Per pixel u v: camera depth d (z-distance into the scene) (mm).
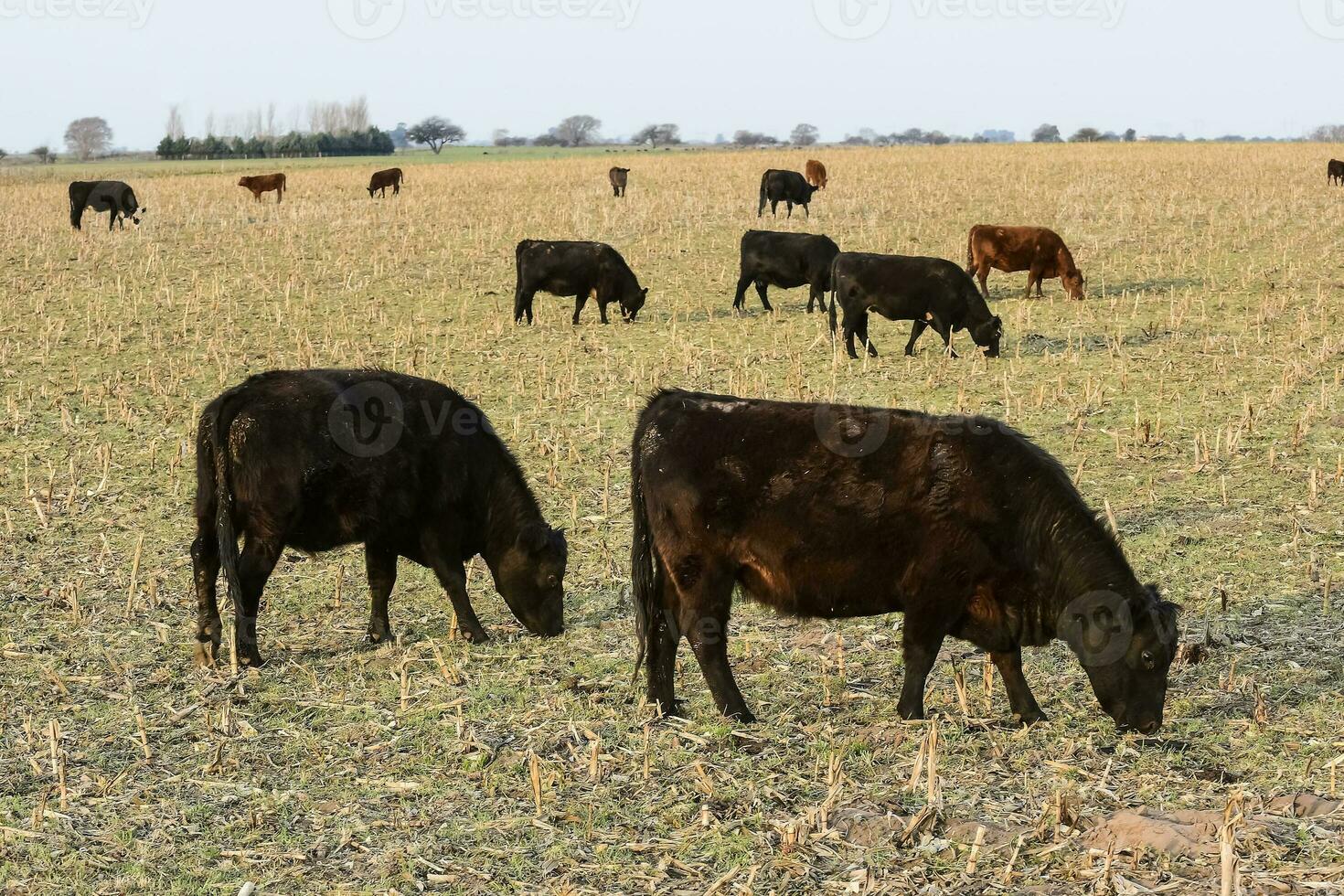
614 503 11281
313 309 21469
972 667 7586
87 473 12344
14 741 6727
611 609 8930
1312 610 8102
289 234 30984
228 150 113750
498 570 8398
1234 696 6883
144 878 5305
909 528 6461
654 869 5273
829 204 35969
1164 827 5316
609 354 17641
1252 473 11164
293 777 6289
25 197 46969
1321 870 4895
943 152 68000
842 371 16094
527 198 40688
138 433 13805
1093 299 20969
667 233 30438
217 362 17141
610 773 6219
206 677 7633
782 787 5984
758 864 5266
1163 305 20031
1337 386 14188
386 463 7957
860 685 7352
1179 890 4848
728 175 50250
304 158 110250
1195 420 13008
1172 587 8641
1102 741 6414
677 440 6789
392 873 5328
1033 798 5773
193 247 29266
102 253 28281
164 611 8836
